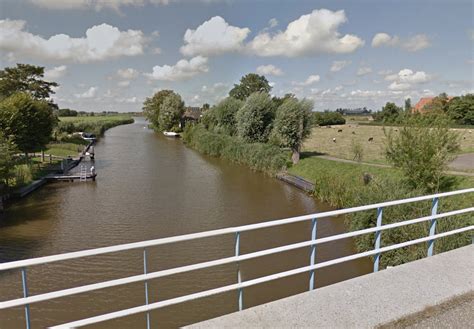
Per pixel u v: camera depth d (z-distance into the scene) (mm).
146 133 78375
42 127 28312
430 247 4746
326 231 13766
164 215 16406
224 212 16969
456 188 14055
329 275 9875
